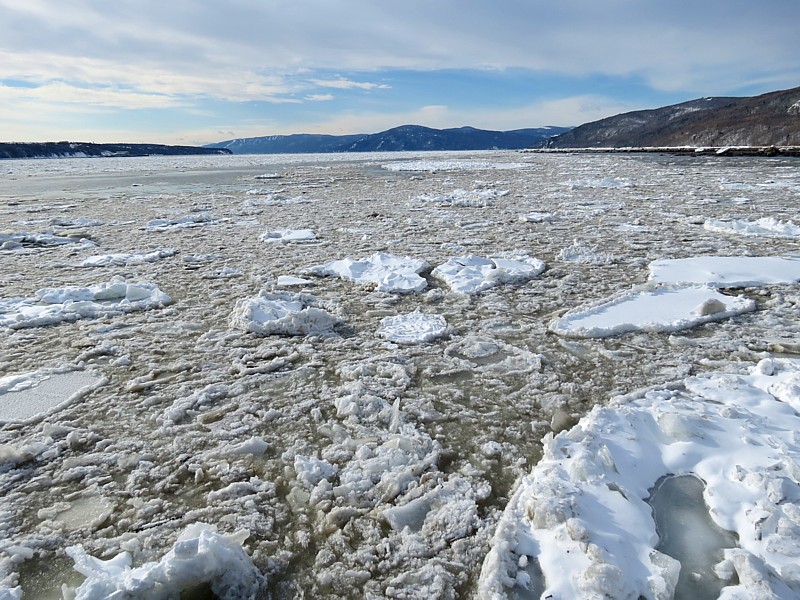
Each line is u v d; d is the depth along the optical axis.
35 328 5.10
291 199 16.41
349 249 8.66
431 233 9.98
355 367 4.14
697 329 4.73
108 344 4.61
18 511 2.58
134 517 2.53
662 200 13.80
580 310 5.23
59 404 3.60
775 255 7.21
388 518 2.47
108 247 9.18
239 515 2.53
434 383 3.90
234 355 4.41
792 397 3.17
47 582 2.16
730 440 2.76
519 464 2.88
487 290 6.17
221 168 39.22
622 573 1.92
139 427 3.32
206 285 6.61
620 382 3.80
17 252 8.75
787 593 1.86
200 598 2.03
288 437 3.20
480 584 2.04
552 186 18.66
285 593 2.10
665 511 2.38
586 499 2.35
